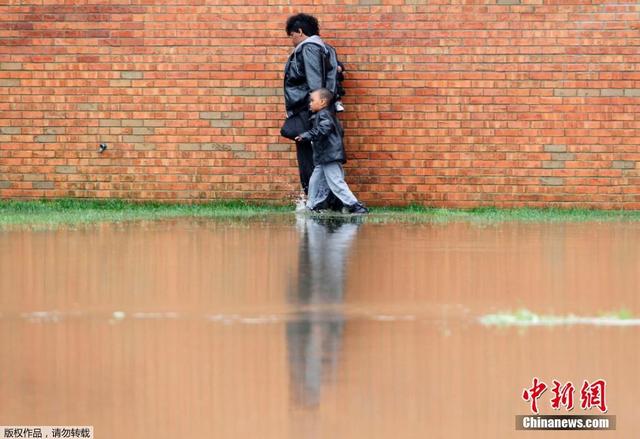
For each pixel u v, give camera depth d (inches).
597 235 1059.9
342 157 1290.6
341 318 607.8
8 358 511.8
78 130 1380.4
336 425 408.5
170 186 1379.2
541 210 1342.3
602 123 1341.0
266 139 1366.9
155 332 569.6
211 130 1369.3
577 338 553.3
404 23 1344.7
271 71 1359.5
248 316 614.2
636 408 438.0
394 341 546.6
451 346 534.0
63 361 505.0
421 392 453.4
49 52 1374.3
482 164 1352.1
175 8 1362.0
